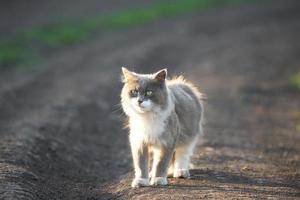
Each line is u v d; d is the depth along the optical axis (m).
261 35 33.84
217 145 13.54
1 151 11.59
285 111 18.31
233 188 9.81
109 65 24.86
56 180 10.84
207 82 22.12
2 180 9.70
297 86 22.06
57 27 32.81
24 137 12.85
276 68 25.72
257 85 21.98
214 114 17.33
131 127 10.06
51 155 12.27
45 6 40.38
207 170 11.09
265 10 42.72
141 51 27.64
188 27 35.78
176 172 10.57
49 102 18.25
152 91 9.73
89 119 16.47
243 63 26.33
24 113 16.78
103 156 13.13
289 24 37.56
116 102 19.11
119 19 36.28
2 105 17.73
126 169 11.91
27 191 9.45
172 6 42.19
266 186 10.15
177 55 27.94
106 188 10.51
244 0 46.81
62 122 15.29
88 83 21.39
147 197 9.23
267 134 15.25
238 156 12.48
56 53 28.05
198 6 43.47
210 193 9.35
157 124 9.77
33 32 31.17
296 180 10.89
